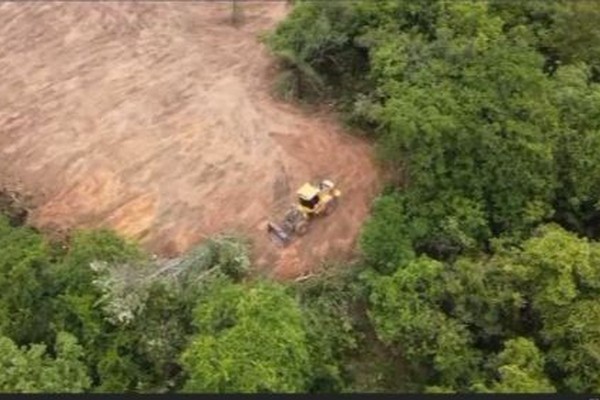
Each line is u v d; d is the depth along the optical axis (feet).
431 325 108.68
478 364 109.09
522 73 123.95
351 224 133.69
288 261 129.80
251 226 134.72
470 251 118.62
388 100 130.00
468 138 118.52
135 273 116.37
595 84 130.00
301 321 111.24
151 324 114.01
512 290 110.52
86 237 121.70
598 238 124.57
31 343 115.44
